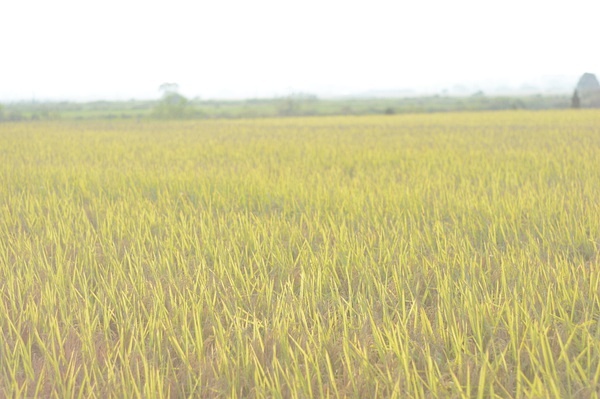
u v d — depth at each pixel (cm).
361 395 302
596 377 286
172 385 311
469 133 2231
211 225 650
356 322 388
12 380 310
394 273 457
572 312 375
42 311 405
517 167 1135
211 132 2688
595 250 540
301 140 2014
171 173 1103
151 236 620
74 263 529
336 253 520
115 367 330
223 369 325
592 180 933
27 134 2622
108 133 2670
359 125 3262
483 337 358
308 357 324
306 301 416
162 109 5453
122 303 421
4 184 1036
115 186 1007
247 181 980
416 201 768
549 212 679
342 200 810
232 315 407
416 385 291
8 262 531
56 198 878
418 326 374
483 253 545
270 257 548
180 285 459
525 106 7312
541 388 277
